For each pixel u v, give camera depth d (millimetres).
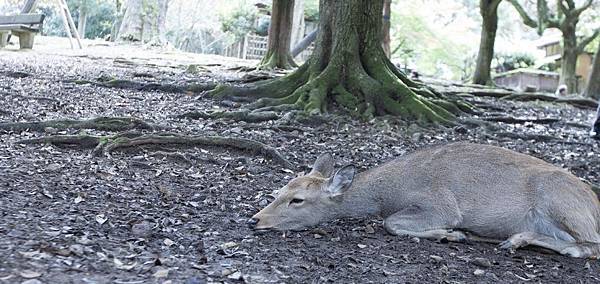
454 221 5812
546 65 49562
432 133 12133
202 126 10891
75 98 12641
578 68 44375
